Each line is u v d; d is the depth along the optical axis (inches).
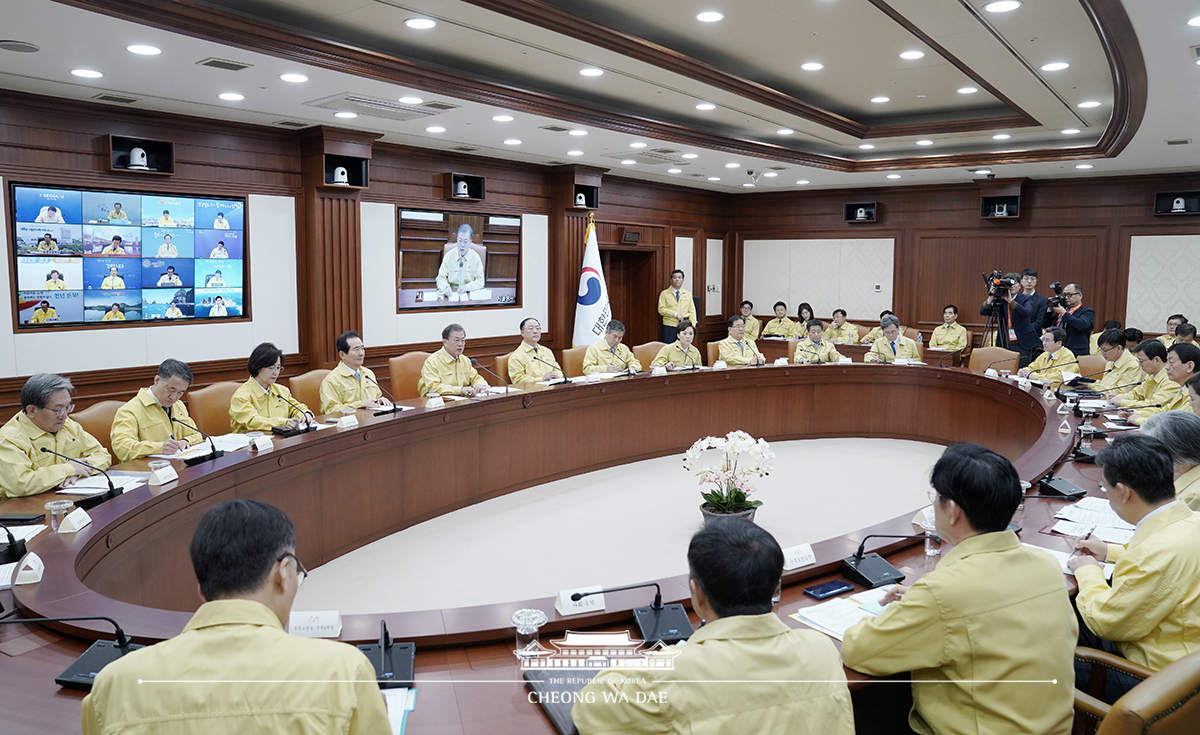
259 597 49.5
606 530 189.6
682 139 276.5
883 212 419.8
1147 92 194.9
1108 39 155.3
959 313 403.9
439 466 198.1
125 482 130.0
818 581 93.9
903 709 74.4
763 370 283.4
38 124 208.4
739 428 282.5
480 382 241.4
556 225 359.3
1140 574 76.6
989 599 63.3
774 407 289.0
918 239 411.2
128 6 143.6
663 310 406.6
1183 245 348.8
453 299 324.2
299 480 159.5
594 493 220.2
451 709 66.1
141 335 235.8
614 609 82.4
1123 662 76.5
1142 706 50.1
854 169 354.6
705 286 452.8
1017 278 335.0
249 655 45.9
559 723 62.6
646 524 194.4
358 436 172.9
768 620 56.2
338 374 205.2
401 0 161.2
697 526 192.9
